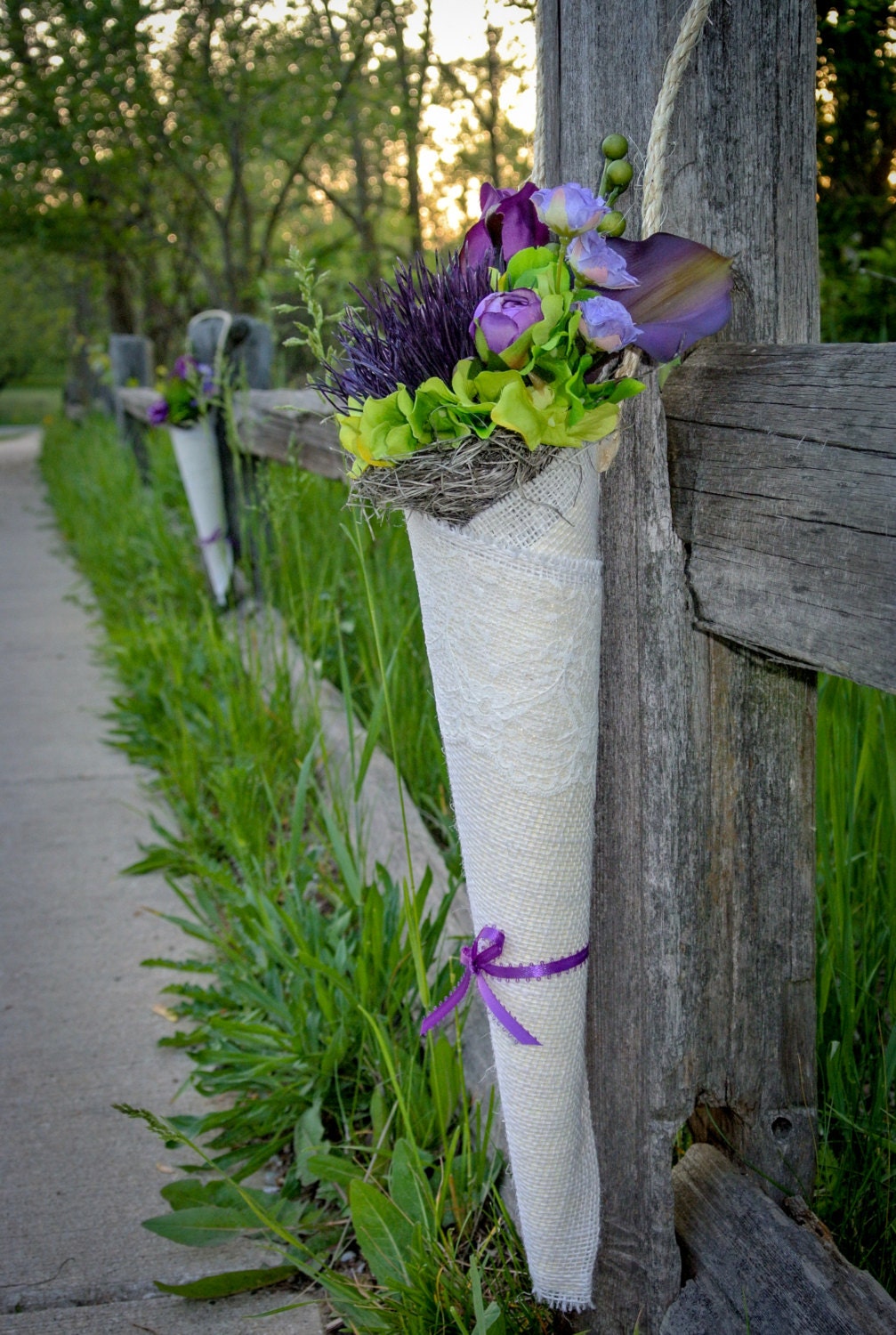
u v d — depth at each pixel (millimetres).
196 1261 1673
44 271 18438
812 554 985
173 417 4406
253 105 8141
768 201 1136
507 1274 1451
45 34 8406
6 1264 1674
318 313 1506
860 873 1836
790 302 1165
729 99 1106
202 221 10273
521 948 1230
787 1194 1333
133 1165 1896
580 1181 1328
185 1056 2203
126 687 4387
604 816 1270
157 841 3227
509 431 1033
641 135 1131
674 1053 1236
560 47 1196
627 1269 1337
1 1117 2025
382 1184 1706
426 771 2781
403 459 1061
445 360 1080
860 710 1850
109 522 6965
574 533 1106
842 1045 1568
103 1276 1646
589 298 1030
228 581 4695
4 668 5184
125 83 8102
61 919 2781
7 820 3412
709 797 1214
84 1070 2164
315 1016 2029
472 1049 1886
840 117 2363
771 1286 1181
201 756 3322
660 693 1173
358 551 1530
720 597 1111
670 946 1215
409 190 6441
